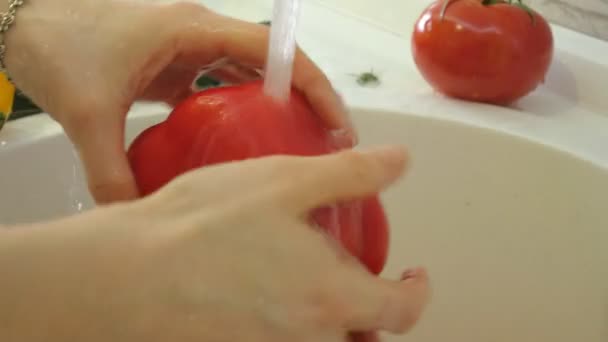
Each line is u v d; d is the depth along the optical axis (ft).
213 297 0.60
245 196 0.64
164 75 1.10
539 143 1.37
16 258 0.58
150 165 0.93
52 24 1.01
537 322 1.35
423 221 1.48
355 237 0.86
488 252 1.43
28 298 0.57
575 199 1.34
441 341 1.44
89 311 0.57
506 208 1.42
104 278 0.58
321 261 0.64
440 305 1.45
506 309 1.40
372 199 0.92
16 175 1.39
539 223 1.38
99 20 1.01
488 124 1.44
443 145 1.47
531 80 1.50
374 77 1.72
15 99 1.45
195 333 0.59
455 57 1.50
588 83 1.54
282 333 0.62
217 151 0.88
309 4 2.23
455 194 1.46
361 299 0.66
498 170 1.42
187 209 0.63
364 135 1.51
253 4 2.31
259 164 0.68
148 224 0.62
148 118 1.49
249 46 1.02
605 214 1.29
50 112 1.02
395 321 0.71
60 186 1.44
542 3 1.67
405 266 1.49
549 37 1.50
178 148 0.92
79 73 0.98
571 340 1.30
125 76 1.00
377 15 2.02
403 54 1.85
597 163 1.31
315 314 0.64
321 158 0.69
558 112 1.53
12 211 1.39
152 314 0.58
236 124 0.88
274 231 0.63
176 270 0.59
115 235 0.60
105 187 0.94
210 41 1.02
